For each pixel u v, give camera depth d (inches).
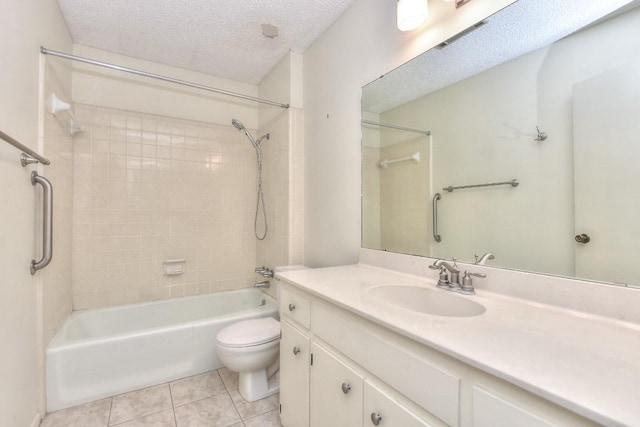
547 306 35.6
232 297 103.4
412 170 56.6
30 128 52.9
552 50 37.3
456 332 27.6
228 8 70.7
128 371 68.1
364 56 66.2
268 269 101.5
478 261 45.6
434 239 52.6
